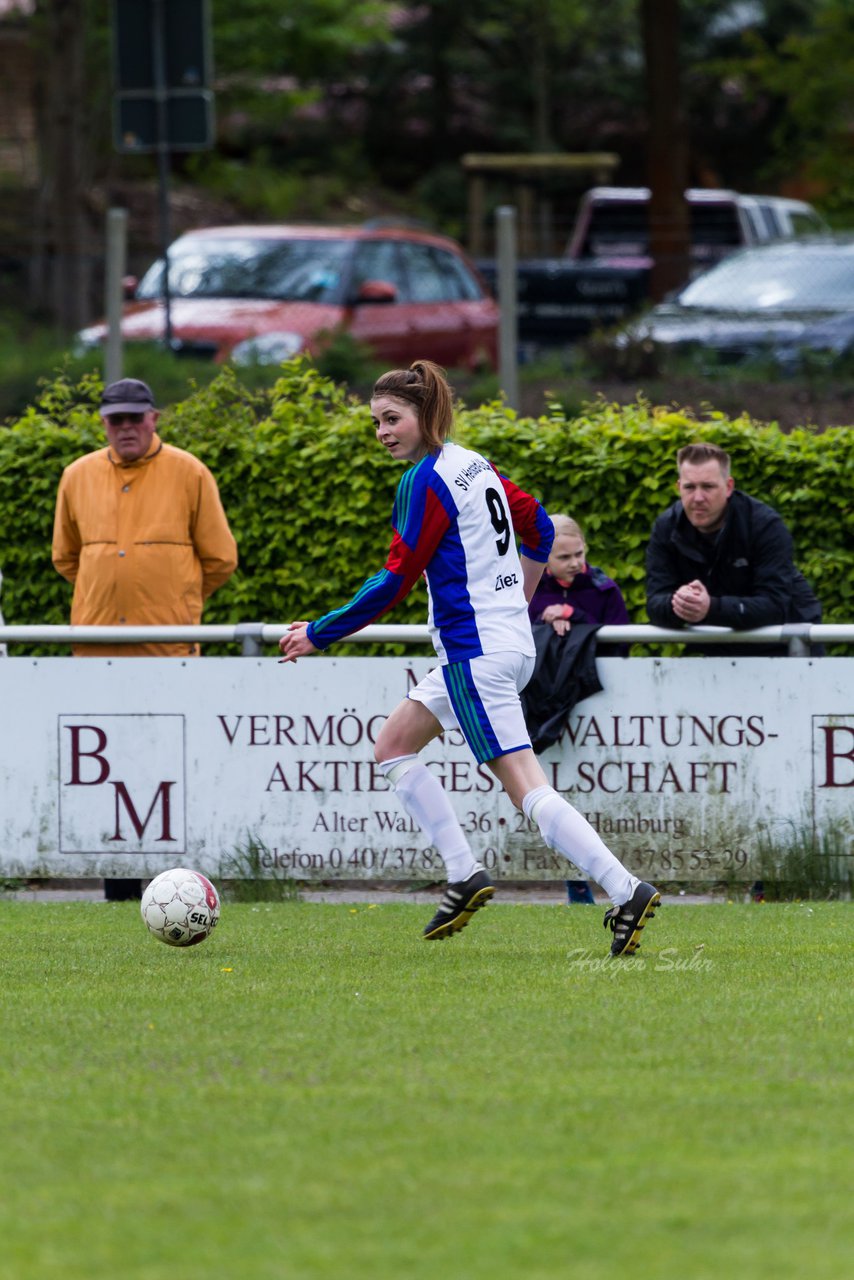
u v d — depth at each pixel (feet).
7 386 182.09
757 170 521.65
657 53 312.50
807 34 495.41
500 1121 49.42
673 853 96.58
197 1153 46.78
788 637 96.17
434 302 231.91
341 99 526.98
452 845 77.30
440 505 72.95
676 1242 40.19
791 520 120.88
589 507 122.11
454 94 531.09
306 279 221.25
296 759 98.27
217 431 125.80
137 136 163.84
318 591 125.39
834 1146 47.19
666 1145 47.24
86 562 106.22
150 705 99.09
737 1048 57.82
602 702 96.37
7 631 100.53
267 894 97.76
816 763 95.81
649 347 201.36
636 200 326.65
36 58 394.73
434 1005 64.90
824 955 75.97
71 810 99.81
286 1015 63.21
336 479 124.47
